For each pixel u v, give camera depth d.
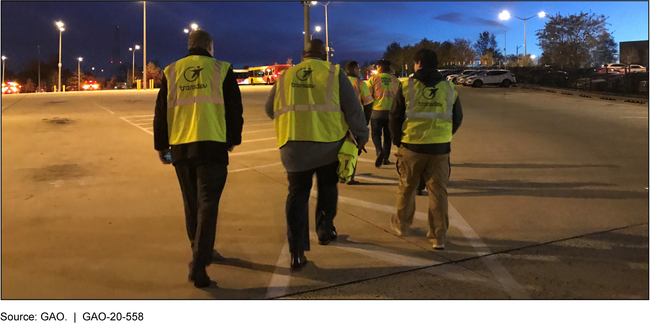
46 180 6.71
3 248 4.20
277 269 3.85
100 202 5.64
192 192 3.64
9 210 5.30
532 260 4.05
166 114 3.53
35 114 15.52
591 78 29.56
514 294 3.48
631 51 53.94
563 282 3.66
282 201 5.71
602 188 6.38
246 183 6.60
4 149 9.12
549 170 7.53
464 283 3.64
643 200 5.81
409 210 4.51
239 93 3.53
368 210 5.44
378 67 7.43
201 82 3.38
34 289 3.49
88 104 19.66
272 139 10.80
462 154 8.96
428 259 4.07
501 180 6.89
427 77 4.18
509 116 15.48
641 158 8.45
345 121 3.72
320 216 4.33
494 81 35.00
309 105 3.58
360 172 7.45
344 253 4.18
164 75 3.54
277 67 48.12
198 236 3.44
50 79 78.88
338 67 3.67
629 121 13.87
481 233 4.71
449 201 5.83
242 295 3.44
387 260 4.04
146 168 7.51
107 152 8.89
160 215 5.16
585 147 9.64
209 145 3.35
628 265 3.95
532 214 5.29
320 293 3.48
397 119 4.28
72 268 3.82
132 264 3.91
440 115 4.16
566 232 4.71
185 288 3.53
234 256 4.09
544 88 31.16
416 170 4.30
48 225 4.82
